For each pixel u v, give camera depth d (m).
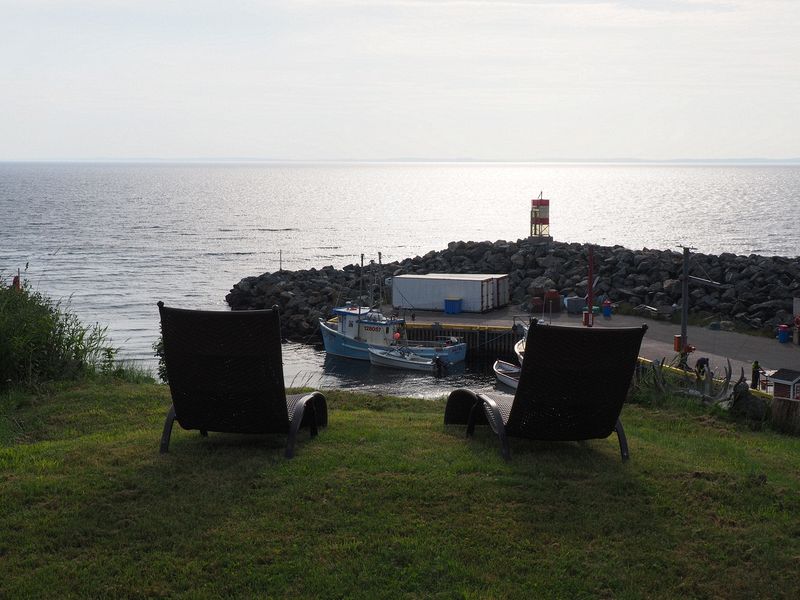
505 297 54.78
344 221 158.00
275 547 7.42
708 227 139.00
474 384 40.47
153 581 6.91
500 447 10.05
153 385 15.13
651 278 54.28
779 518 8.23
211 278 78.50
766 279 50.81
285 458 9.48
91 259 90.88
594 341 8.97
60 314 17.27
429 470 9.16
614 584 6.97
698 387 18.78
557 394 9.25
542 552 7.44
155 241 111.62
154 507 8.16
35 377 14.45
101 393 13.83
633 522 8.02
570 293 54.19
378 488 8.60
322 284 61.16
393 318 47.81
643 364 32.38
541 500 8.44
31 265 84.44
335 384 40.84
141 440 10.33
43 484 8.64
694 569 7.22
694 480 9.10
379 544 7.48
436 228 145.12
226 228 135.50
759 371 29.30
